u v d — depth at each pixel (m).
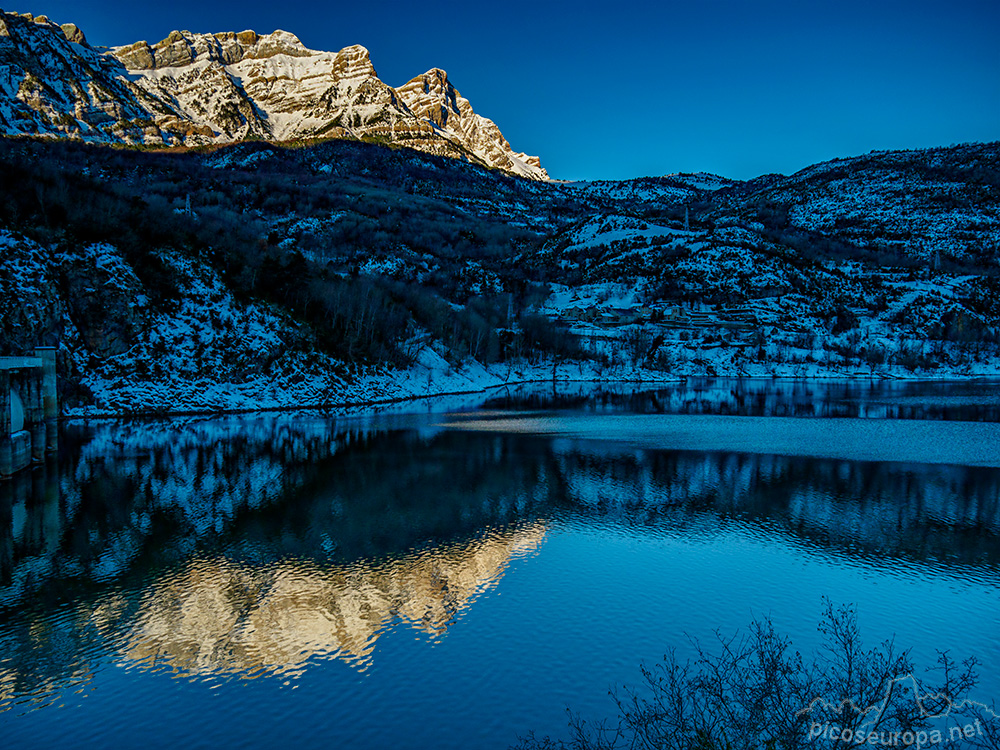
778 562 28.30
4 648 20.89
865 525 33.62
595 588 25.42
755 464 49.47
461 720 17.05
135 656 20.38
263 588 25.47
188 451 54.34
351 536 31.78
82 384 74.38
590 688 18.44
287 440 60.66
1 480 42.81
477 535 31.95
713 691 16.05
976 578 26.48
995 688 18.02
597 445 58.38
